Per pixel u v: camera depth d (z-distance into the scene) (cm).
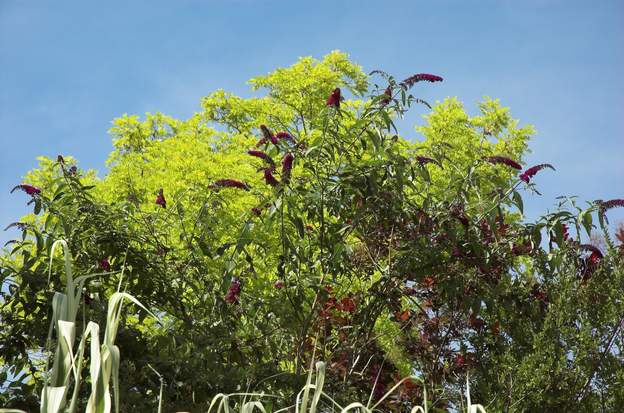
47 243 556
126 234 589
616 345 567
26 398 459
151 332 672
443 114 1230
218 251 604
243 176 998
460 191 592
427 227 580
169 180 1006
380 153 559
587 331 559
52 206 571
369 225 608
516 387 557
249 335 609
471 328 616
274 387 518
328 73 1323
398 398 596
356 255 640
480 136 1252
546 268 610
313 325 628
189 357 511
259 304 613
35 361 574
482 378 590
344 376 584
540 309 607
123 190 1158
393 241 613
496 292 595
